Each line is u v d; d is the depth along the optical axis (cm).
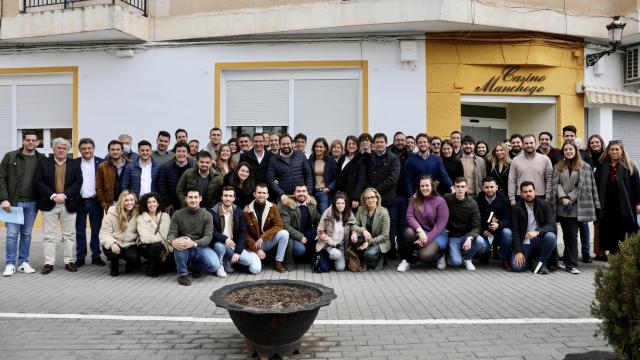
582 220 709
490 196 759
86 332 452
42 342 425
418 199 744
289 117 1092
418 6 980
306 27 1035
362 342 425
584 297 573
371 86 1064
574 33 1072
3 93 1162
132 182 760
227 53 1092
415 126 1059
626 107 1173
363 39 1062
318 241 733
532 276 695
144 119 1109
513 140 853
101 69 1119
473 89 1062
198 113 1098
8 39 1099
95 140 1120
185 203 720
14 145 1159
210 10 1087
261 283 443
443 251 747
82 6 1052
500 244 747
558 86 1094
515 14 1028
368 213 747
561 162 736
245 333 384
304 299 404
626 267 308
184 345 420
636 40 1114
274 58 1083
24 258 728
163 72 1105
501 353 397
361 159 784
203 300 568
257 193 720
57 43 1126
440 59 1056
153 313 514
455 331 453
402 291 609
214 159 831
